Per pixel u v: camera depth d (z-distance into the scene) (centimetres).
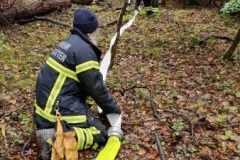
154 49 775
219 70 646
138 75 625
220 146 391
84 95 378
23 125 433
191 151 380
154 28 970
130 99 511
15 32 886
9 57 698
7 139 405
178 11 1204
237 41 687
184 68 662
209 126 432
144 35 903
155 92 541
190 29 955
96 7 1212
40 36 853
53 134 356
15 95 524
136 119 451
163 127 428
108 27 977
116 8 1205
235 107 486
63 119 358
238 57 708
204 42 817
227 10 786
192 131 415
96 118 413
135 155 375
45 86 362
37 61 675
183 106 490
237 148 387
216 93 538
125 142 394
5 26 920
